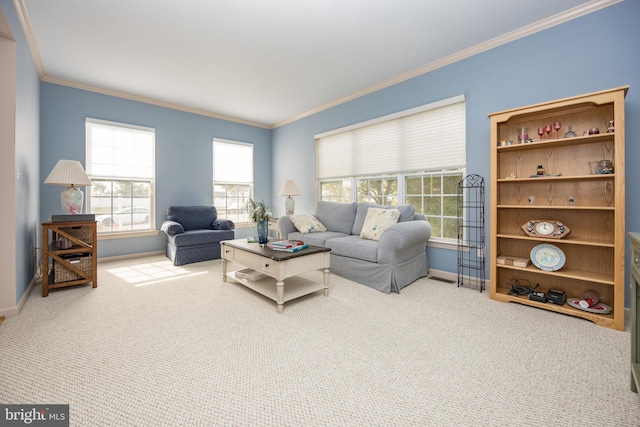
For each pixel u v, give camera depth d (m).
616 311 1.96
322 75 3.57
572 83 2.39
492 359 1.61
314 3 2.24
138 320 2.12
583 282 2.37
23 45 2.46
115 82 3.77
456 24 2.54
